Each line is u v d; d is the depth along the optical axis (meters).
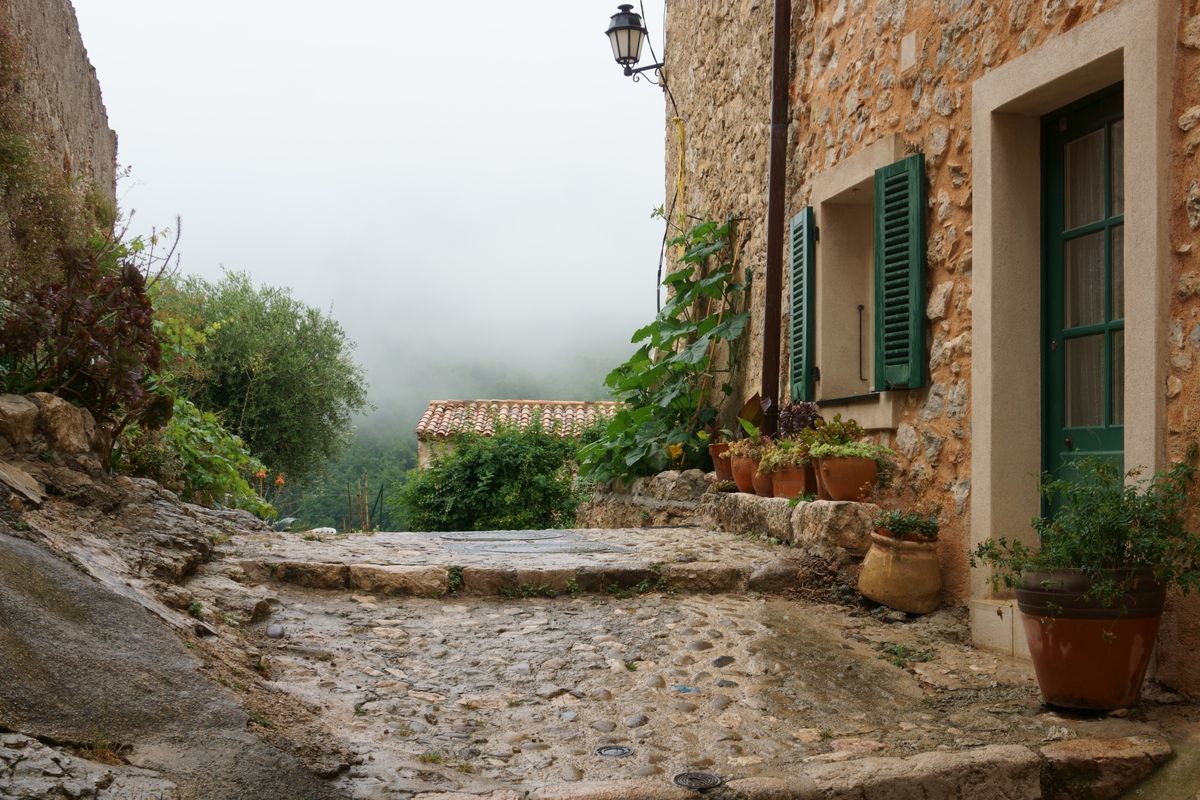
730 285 9.30
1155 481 3.61
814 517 5.71
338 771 2.75
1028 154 4.77
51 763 2.29
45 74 8.05
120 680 2.81
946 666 4.23
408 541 6.62
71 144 9.26
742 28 9.16
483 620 4.80
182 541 4.81
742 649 4.42
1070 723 3.44
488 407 22.61
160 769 2.47
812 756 3.17
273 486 18.31
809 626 4.84
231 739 2.72
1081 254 4.55
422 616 4.81
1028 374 4.72
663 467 9.88
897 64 5.81
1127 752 3.14
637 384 10.42
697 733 3.39
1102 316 4.40
